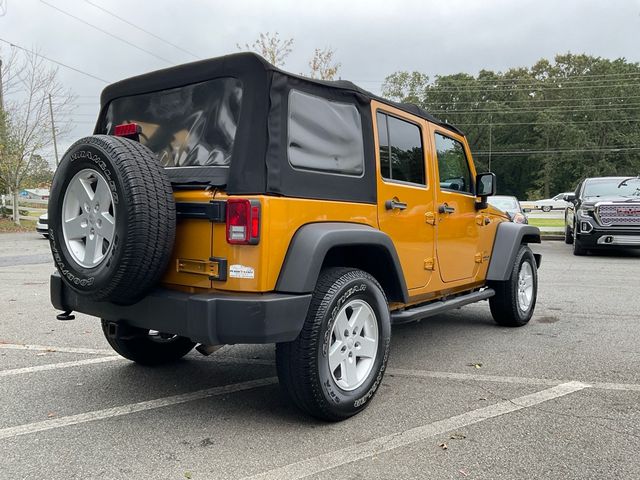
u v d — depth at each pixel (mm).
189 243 3279
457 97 75062
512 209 14758
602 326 6145
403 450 3043
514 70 79500
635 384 4160
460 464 2879
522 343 5418
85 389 4062
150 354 4566
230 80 3418
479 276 5574
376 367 3668
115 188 3043
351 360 3533
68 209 3404
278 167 3180
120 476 2756
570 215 16219
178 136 3623
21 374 4398
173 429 3342
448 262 4934
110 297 3246
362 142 3877
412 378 4324
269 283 3100
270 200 3092
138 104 3918
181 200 3287
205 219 3182
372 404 3752
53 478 2732
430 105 75125
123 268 3059
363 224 3801
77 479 2725
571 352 5062
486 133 74688
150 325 3328
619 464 2881
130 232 3008
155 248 3102
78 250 3387
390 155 4195
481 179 5477
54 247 3439
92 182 3311
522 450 3041
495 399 3844
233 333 3016
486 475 2766
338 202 3582
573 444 3117
